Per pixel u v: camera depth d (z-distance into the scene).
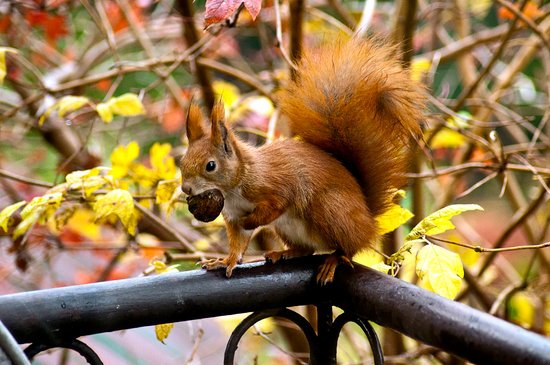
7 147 4.07
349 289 2.72
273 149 2.91
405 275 3.37
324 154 2.92
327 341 2.75
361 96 2.91
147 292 2.68
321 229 2.88
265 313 2.74
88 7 3.45
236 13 3.18
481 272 3.34
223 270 2.72
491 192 5.58
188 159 2.89
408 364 3.38
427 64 3.40
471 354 2.58
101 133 4.16
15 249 3.29
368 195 2.93
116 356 3.58
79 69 3.80
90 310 2.66
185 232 3.53
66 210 3.08
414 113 2.89
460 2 3.64
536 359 2.54
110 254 3.48
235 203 2.90
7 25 3.48
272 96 3.30
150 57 3.54
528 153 3.27
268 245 3.40
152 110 3.76
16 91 3.54
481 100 3.41
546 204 3.61
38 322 2.65
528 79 3.84
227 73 3.39
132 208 2.95
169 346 3.62
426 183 3.84
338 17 4.26
